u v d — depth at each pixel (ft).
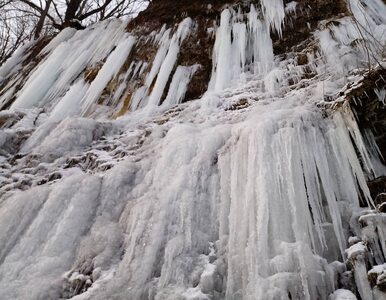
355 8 20.59
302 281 8.00
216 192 11.36
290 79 17.39
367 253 8.46
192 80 22.15
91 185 12.91
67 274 10.48
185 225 10.58
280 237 9.09
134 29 26.89
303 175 10.41
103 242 11.00
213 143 12.67
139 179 13.20
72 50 27.76
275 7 22.76
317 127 11.41
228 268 9.14
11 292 10.21
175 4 26.27
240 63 21.71
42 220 12.01
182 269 9.59
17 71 30.83
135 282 9.51
